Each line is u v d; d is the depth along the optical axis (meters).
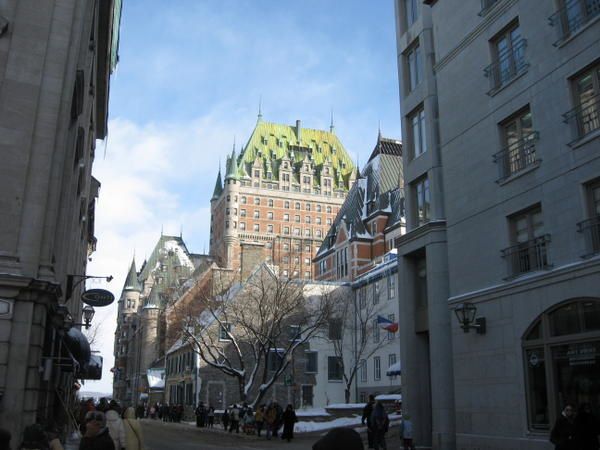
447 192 21.73
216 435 32.50
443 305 21.47
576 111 16.11
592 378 14.77
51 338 15.70
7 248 13.66
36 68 14.77
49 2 15.27
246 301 41.50
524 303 17.28
